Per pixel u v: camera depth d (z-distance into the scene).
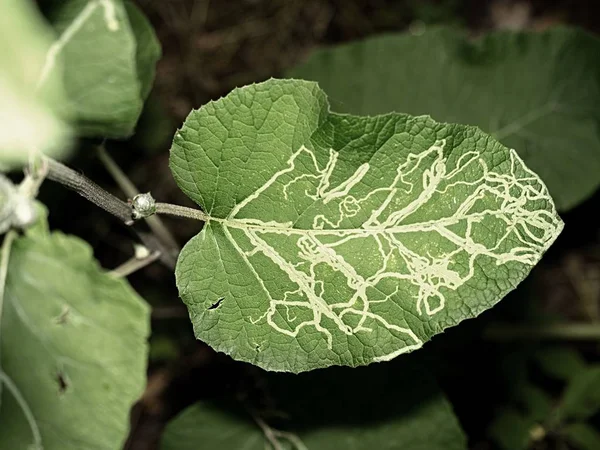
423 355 0.44
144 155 0.54
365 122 0.23
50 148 0.21
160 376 0.54
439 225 0.22
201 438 0.37
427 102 0.43
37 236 0.21
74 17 0.24
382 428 0.36
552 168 0.42
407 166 0.23
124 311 0.21
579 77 0.42
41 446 0.22
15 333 0.21
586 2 0.62
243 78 0.60
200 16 0.60
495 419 0.49
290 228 0.24
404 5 0.62
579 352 0.55
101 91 0.25
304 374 0.37
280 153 0.23
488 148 0.22
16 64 0.16
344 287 0.23
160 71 0.59
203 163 0.24
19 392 0.21
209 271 0.24
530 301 0.52
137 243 0.33
